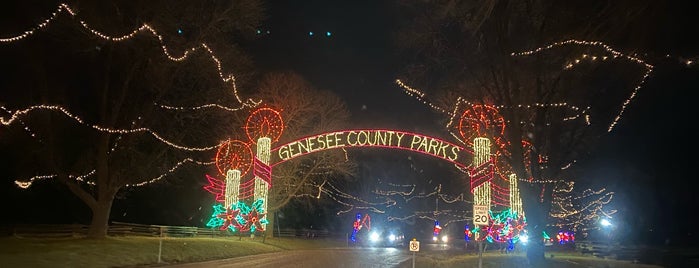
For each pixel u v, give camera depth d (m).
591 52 18.36
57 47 27.95
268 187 39.75
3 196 40.53
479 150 28.55
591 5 18.06
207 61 30.27
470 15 19.06
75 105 31.05
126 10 27.64
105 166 31.48
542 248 21.52
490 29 19.56
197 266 26.84
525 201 21.64
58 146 30.55
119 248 28.12
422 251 47.53
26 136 29.34
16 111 26.45
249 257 34.81
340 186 68.06
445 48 20.59
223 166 39.62
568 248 39.03
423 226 87.62
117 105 30.31
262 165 37.31
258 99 41.22
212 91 32.34
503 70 20.36
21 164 31.33
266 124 37.97
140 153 32.38
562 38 18.42
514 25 19.81
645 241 54.72
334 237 72.19
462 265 25.02
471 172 29.30
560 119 21.02
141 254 28.16
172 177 38.19
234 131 40.31
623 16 17.30
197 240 37.06
